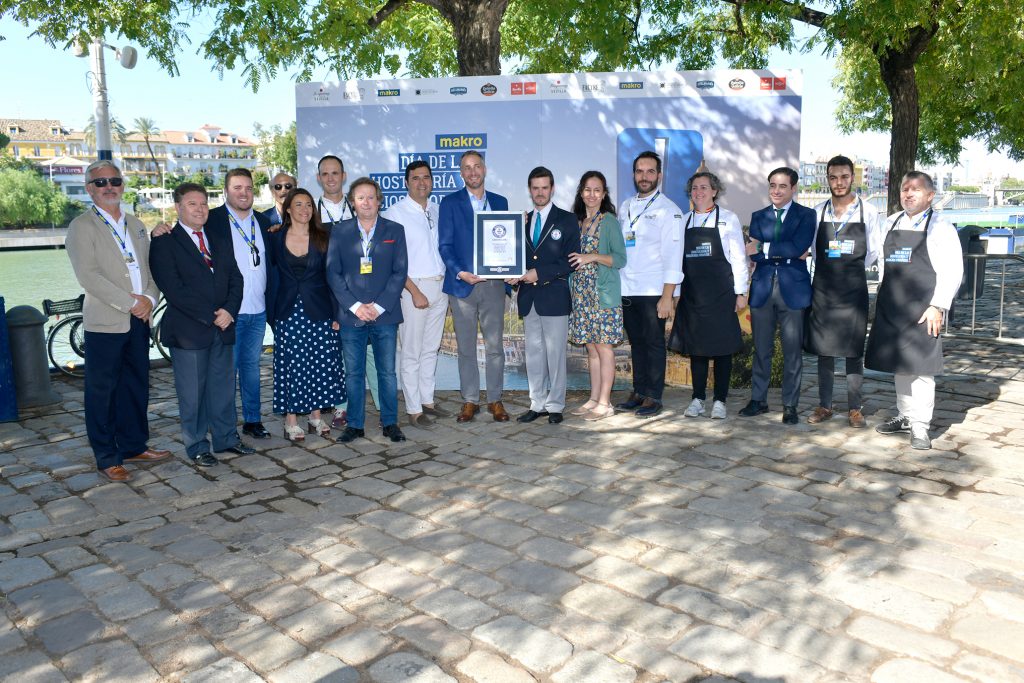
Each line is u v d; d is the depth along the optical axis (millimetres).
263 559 3736
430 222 6090
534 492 4547
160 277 4965
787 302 5762
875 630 2951
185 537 4027
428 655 2854
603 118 6875
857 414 5793
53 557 3812
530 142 6949
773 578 3396
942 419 5953
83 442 5918
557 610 3162
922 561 3525
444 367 7352
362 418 5781
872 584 3316
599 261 5836
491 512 4258
